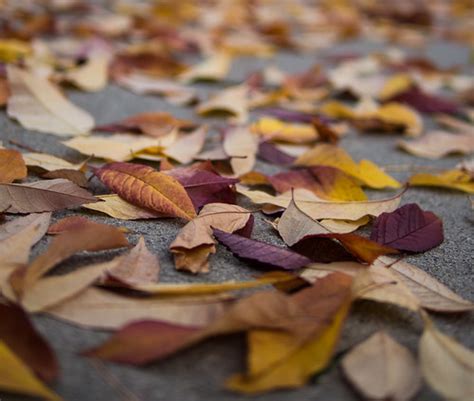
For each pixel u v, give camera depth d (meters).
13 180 0.60
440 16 2.20
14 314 0.43
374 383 0.42
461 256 0.57
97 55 1.05
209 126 0.83
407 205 0.58
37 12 1.49
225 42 1.36
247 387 0.41
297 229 0.55
